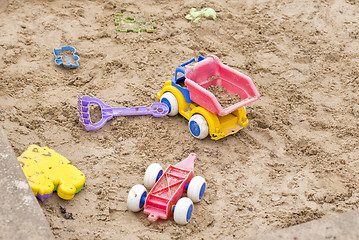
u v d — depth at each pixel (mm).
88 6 2541
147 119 2137
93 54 2336
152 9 2551
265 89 2252
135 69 2297
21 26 2422
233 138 2100
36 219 1727
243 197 1947
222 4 2594
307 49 2406
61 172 1930
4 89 2180
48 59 2311
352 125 2139
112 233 1854
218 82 2162
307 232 1761
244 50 2395
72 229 1855
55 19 2467
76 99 2182
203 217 1897
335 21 2527
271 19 2531
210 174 2000
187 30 2465
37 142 2041
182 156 2045
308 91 2250
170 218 1892
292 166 2027
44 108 2137
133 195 1879
